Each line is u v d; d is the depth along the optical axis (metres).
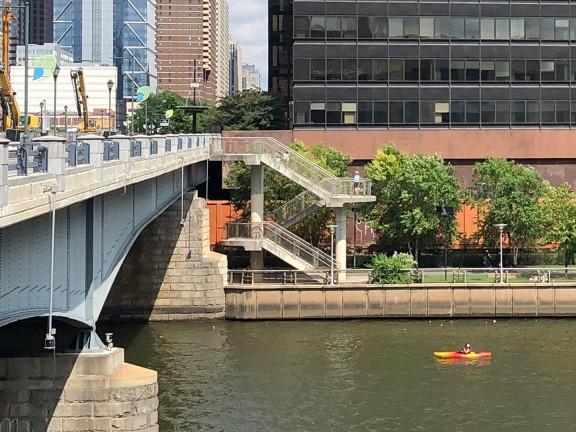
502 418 45.78
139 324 69.19
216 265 70.56
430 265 83.56
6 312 27.73
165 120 128.25
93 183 32.94
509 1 94.31
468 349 58.22
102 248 38.88
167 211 70.50
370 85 93.50
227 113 128.00
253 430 43.03
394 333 66.00
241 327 68.06
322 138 93.62
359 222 87.44
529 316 72.62
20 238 28.38
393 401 48.25
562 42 94.81
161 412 45.44
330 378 52.47
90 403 35.41
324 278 73.12
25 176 24.86
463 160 94.31
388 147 85.25
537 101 94.81
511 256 84.00
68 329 40.81
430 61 93.81
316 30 93.06
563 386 51.44
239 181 82.75
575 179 95.38
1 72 64.31
